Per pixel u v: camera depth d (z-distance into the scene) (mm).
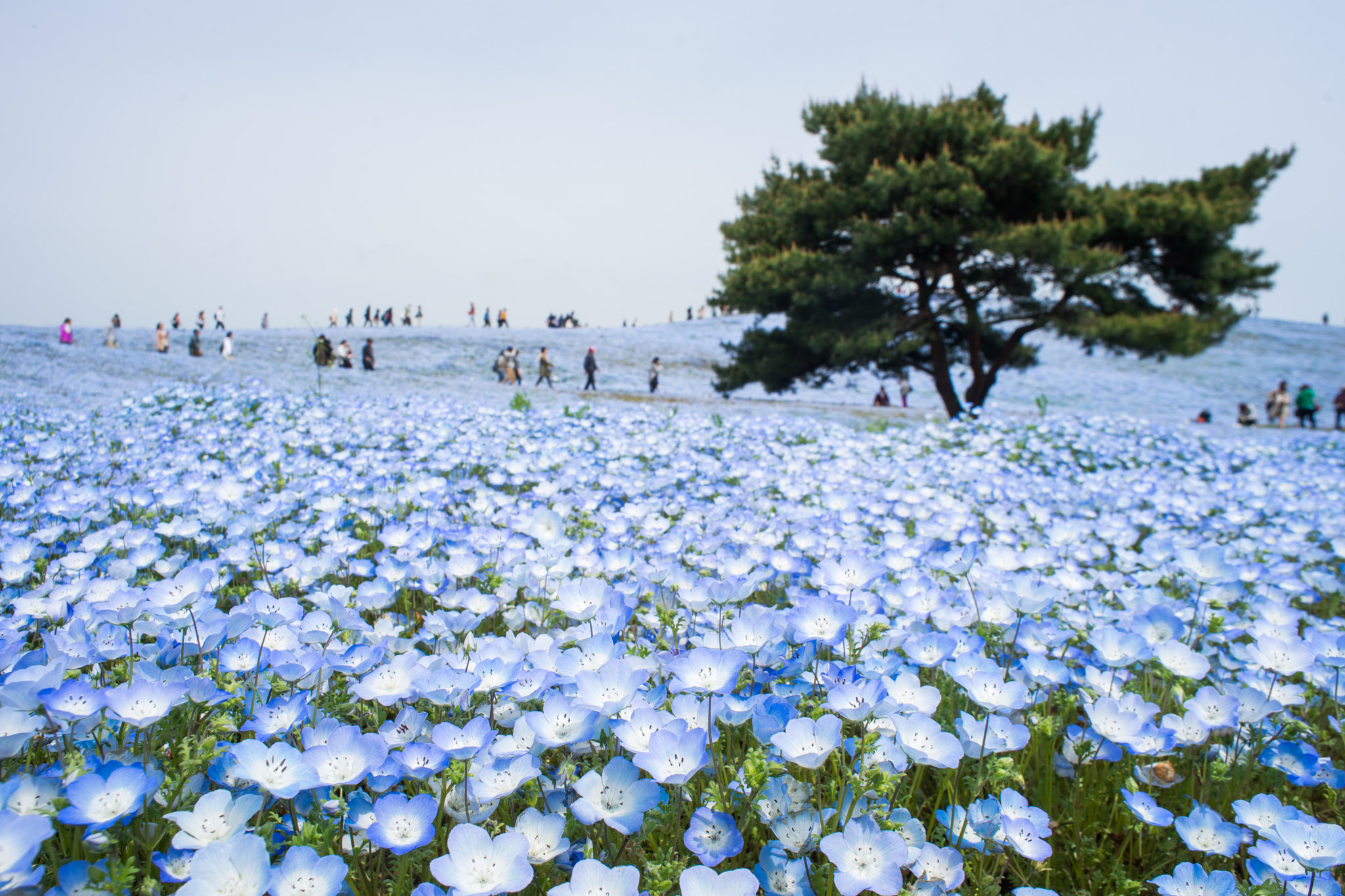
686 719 1935
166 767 1722
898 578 3520
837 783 1794
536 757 1844
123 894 1413
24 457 6539
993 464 8062
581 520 4637
